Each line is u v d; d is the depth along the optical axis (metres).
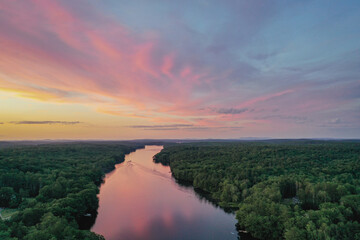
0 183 136.75
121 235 102.31
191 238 100.25
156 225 112.19
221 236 102.19
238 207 134.38
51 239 71.50
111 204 140.38
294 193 141.75
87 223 113.94
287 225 88.88
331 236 80.25
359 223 91.00
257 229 96.62
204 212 128.75
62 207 104.38
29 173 157.12
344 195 114.44
